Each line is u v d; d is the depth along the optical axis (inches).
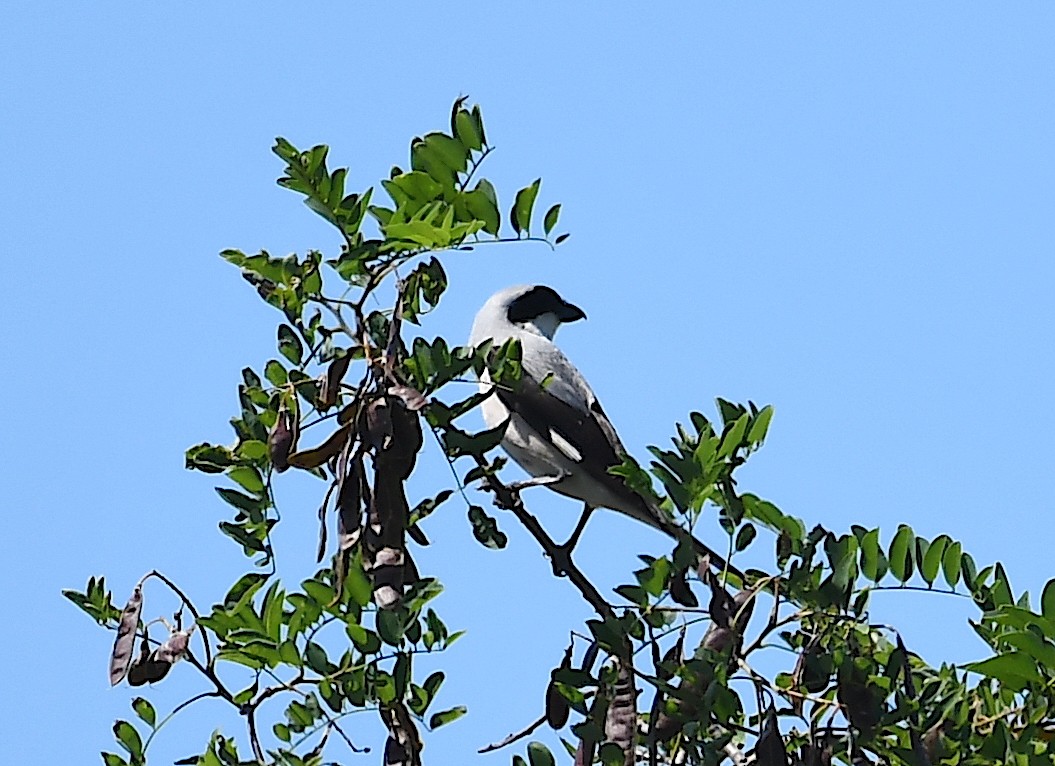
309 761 352.8
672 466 345.4
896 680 340.5
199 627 349.1
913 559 361.1
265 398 386.9
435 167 394.0
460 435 367.2
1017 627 360.5
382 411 355.6
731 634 340.8
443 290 384.8
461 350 370.6
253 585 367.9
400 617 343.9
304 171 384.5
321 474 386.6
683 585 343.0
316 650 347.9
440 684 350.3
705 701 333.7
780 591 348.8
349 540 351.3
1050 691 359.6
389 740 348.2
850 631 350.0
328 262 380.8
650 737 336.8
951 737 353.1
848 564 348.5
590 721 341.1
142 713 359.3
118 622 358.6
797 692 340.2
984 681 381.4
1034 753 354.6
